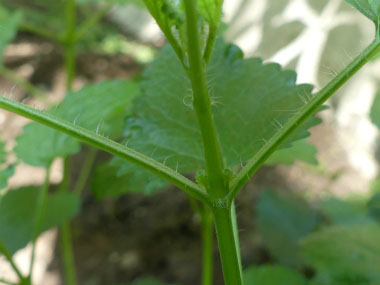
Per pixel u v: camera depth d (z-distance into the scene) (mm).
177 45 93
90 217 474
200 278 401
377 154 519
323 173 503
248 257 397
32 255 179
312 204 454
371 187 439
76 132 106
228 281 110
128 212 481
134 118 150
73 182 494
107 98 180
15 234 223
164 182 138
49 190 473
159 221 467
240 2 689
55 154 188
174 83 152
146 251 437
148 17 858
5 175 165
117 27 897
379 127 192
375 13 114
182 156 141
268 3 647
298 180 498
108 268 419
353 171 516
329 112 596
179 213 474
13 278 388
